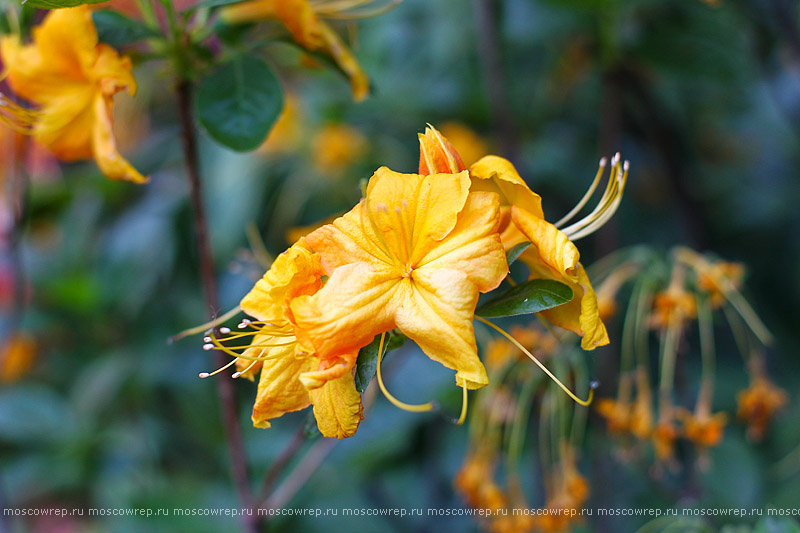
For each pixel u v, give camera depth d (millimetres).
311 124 672
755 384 453
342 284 329
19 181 491
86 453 608
